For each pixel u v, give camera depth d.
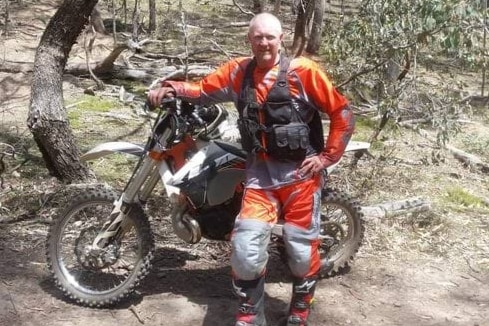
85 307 3.70
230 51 10.27
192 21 12.56
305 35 7.40
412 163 6.28
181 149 3.57
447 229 4.84
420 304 3.92
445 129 5.62
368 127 7.09
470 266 4.39
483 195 5.68
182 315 3.66
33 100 4.97
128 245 4.30
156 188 5.17
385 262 4.36
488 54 5.30
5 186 5.14
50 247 3.71
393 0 5.26
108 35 10.52
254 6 12.63
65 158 5.05
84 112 7.29
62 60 5.05
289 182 3.27
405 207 4.95
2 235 4.45
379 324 3.69
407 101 6.00
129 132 6.75
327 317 3.73
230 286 3.98
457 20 4.99
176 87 3.42
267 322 3.62
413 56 5.70
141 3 13.70
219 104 3.78
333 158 3.27
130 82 8.72
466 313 3.86
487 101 8.52
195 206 3.57
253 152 3.26
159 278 4.02
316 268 3.42
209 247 4.41
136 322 3.59
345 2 13.41
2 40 9.95
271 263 4.25
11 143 6.23
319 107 3.24
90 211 4.51
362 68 5.80
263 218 3.27
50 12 11.96
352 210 4.04
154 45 10.63
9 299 3.73
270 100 3.18
